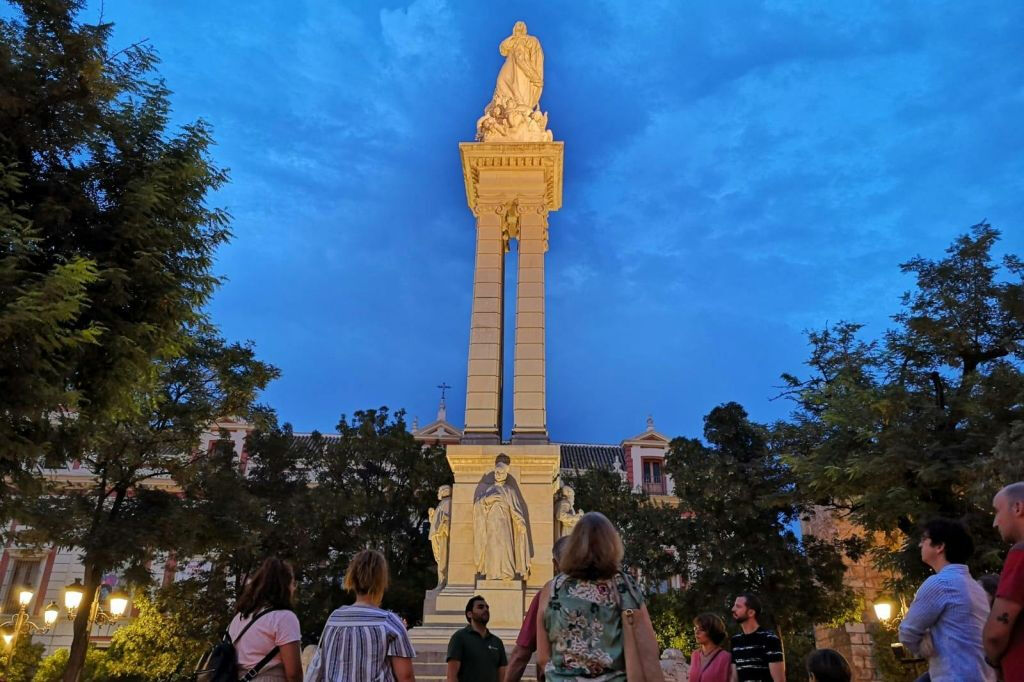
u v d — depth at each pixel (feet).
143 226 39.70
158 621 105.50
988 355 69.92
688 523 94.07
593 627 14.10
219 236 45.03
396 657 17.95
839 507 81.41
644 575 98.99
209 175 43.91
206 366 85.61
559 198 93.61
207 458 89.15
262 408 94.12
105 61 40.86
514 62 95.25
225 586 103.30
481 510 70.69
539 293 83.15
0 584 135.64
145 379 42.86
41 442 37.42
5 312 31.01
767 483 89.20
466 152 88.69
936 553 19.24
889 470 63.46
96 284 38.22
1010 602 14.89
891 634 88.53
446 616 66.95
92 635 132.98
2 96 36.45
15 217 33.17
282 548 104.27
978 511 62.08
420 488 115.75
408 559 110.73
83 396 36.99
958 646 17.47
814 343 83.82
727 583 89.35
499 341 82.12
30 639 117.08
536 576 69.77
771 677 26.55
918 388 70.33
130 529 73.97
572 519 72.95
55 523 72.84
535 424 77.41
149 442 78.54
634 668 13.73
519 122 91.20
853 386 70.59
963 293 69.72
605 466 168.35
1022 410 61.26
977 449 61.72
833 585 90.38
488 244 85.87
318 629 100.42
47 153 39.63
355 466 118.62
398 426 119.44
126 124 41.91
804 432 83.05
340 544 108.88
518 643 17.12
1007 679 14.87
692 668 29.76
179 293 41.52
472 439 76.59
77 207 39.27
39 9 39.55
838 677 22.91
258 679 17.97
